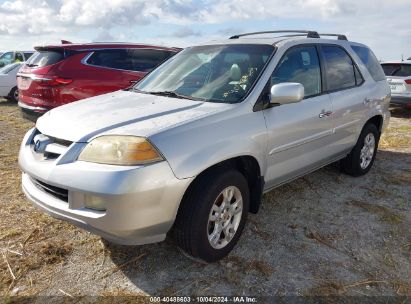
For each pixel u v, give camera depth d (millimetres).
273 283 2695
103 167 2391
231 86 3248
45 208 2648
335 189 4410
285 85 3031
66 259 2924
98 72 6336
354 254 3086
